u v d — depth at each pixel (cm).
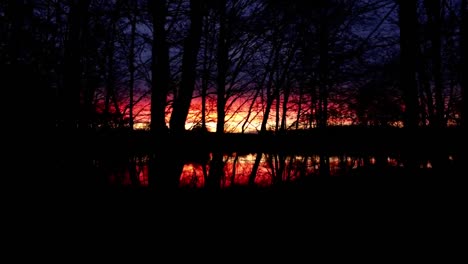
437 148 876
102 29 838
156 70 855
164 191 824
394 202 793
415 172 888
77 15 788
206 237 694
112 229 671
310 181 995
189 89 873
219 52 927
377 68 910
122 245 635
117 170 829
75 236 632
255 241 686
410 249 629
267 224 749
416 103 887
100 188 773
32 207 667
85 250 605
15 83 685
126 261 593
